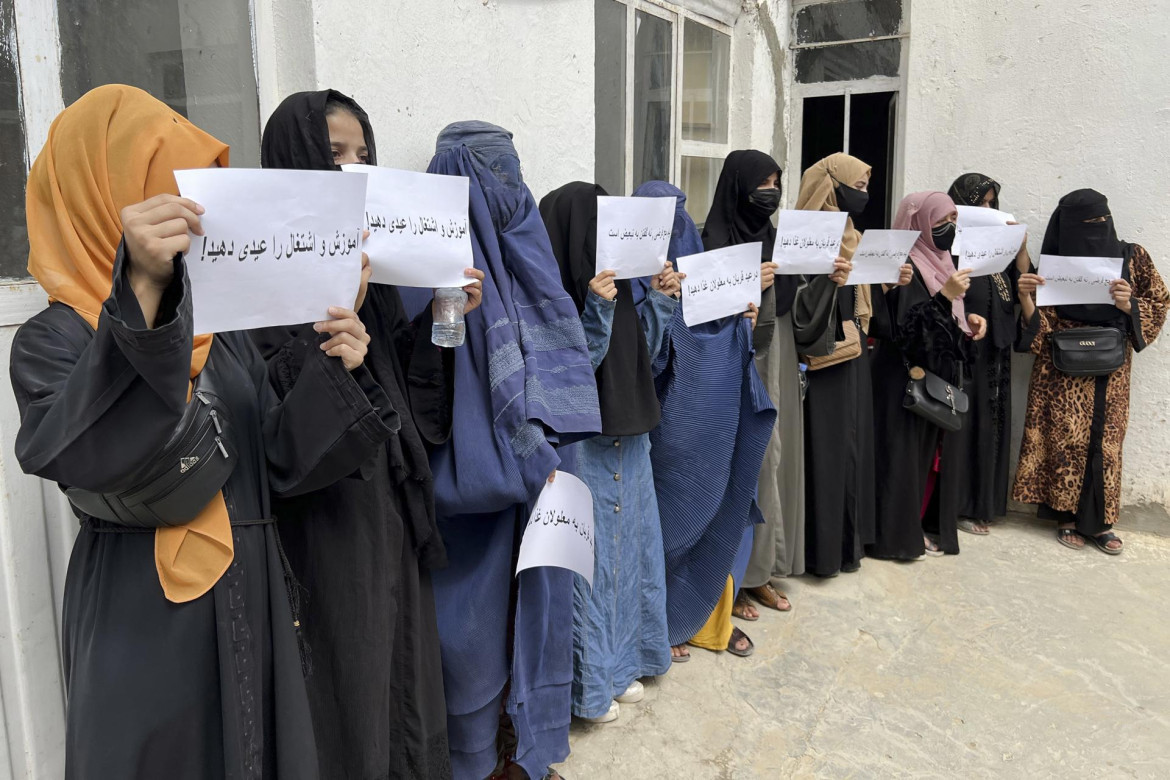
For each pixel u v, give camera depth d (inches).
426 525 62.7
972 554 147.0
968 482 156.6
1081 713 98.3
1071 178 154.6
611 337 87.3
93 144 42.9
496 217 75.1
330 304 46.3
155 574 44.2
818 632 116.6
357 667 54.2
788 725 95.1
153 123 44.0
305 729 49.0
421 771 63.0
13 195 59.4
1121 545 148.5
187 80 72.0
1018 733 94.4
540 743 80.7
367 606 54.7
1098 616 123.0
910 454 138.6
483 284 70.7
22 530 58.8
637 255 84.3
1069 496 149.8
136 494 42.3
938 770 88.0
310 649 54.2
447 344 61.4
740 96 171.0
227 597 45.4
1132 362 153.8
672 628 109.6
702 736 92.7
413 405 65.8
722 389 103.5
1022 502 159.2
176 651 44.0
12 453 58.2
